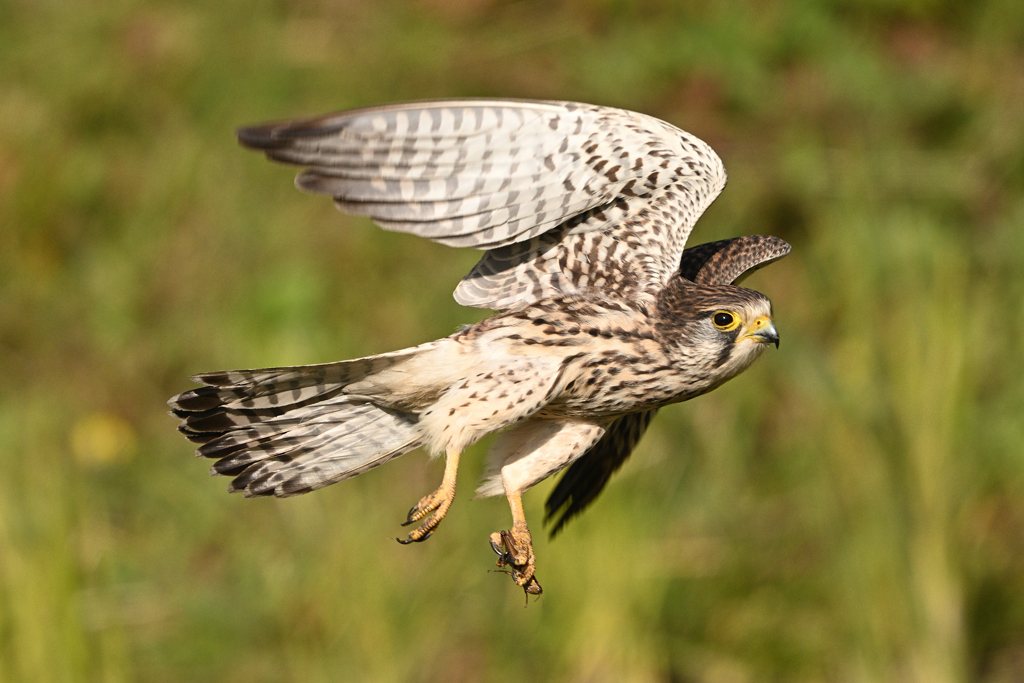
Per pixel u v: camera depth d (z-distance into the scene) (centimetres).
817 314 1467
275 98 1725
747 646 1159
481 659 1101
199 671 1140
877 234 1467
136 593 1205
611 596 1096
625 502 1122
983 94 1745
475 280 756
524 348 729
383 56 1775
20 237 1602
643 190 742
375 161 679
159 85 1719
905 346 1210
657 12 1812
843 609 1159
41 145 1652
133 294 1551
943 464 1177
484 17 1836
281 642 1141
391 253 1541
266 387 731
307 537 1155
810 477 1245
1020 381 1288
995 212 1619
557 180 715
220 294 1538
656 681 1121
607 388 748
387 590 1096
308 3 1831
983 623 1183
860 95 1722
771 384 1372
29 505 1123
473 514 1140
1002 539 1227
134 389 1477
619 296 744
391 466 1175
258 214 1588
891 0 1828
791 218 1614
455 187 694
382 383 730
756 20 1788
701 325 744
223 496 1278
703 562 1195
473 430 727
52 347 1523
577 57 1791
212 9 1788
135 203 1631
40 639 1043
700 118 1725
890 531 1157
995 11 1820
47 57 1742
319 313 1497
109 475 1338
